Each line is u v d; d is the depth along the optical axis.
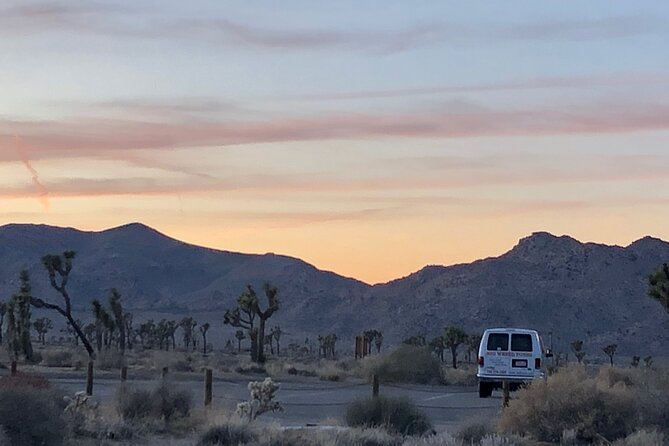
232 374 55.50
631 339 143.62
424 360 53.56
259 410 25.83
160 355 67.50
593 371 45.88
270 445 21.12
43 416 19.19
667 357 126.94
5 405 18.77
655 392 25.22
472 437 23.36
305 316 193.50
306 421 28.75
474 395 43.16
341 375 55.03
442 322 154.50
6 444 17.91
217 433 22.09
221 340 165.62
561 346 139.25
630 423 23.83
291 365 66.38
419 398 40.56
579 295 159.38
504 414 24.36
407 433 24.89
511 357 38.50
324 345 115.12
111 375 48.09
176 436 23.42
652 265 171.38
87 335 105.75
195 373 53.94
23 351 63.25
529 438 23.66
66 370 53.12
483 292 159.75
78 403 23.61
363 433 22.66
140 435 23.12
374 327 170.75
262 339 68.94
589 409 23.73
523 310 153.88
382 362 53.38
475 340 106.06
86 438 21.47
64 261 64.19
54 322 173.62
